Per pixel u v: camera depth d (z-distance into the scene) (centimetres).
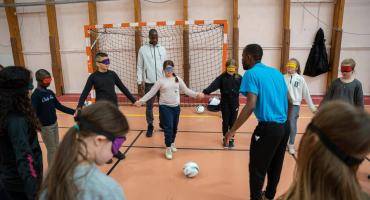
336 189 67
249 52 210
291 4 575
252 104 198
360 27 571
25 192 150
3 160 150
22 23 650
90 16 607
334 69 576
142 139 403
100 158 95
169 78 328
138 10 596
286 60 586
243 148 365
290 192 78
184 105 591
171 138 337
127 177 294
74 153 89
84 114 93
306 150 72
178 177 292
